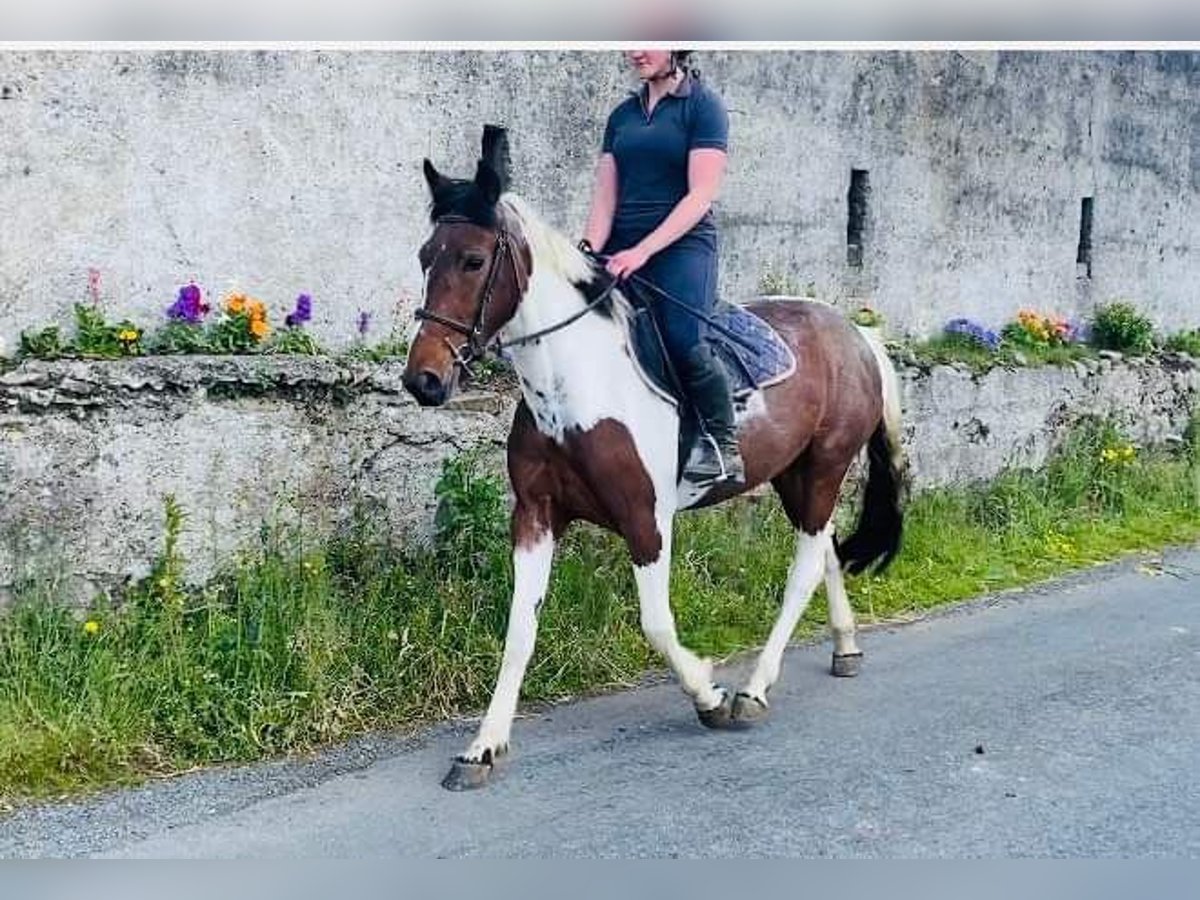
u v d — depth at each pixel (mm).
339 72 5707
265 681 4613
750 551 6359
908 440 7582
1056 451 8578
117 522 4836
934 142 8398
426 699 4848
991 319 8992
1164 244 10344
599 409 4219
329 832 3877
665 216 4469
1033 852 3797
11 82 4848
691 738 4699
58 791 4090
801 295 7719
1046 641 5910
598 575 5574
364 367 5438
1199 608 6480
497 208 3984
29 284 4957
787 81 7484
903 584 6676
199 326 5352
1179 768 4438
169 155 5262
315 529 5344
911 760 4492
